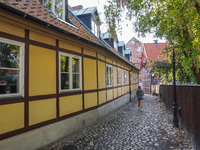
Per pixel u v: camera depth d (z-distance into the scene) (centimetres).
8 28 375
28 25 413
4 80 373
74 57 620
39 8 513
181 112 620
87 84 702
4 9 336
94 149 451
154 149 444
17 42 396
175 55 719
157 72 1722
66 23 645
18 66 404
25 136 405
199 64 600
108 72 1012
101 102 844
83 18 978
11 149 370
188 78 1025
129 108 1171
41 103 457
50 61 497
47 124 476
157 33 704
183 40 568
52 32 488
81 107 648
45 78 476
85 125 670
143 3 474
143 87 3156
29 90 422
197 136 406
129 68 1766
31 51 434
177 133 564
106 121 783
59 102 527
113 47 1480
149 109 1111
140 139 525
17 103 387
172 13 488
